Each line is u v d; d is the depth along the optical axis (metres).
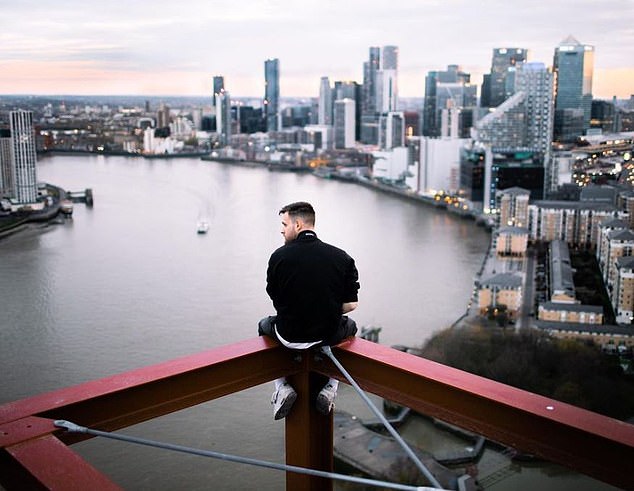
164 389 2.94
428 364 3.07
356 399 25.67
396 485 2.44
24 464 2.21
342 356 3.29
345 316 3.53
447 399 2.88
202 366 3.05
